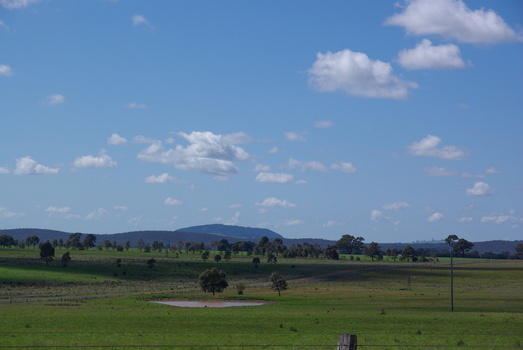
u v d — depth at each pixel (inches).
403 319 2940.5
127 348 1734.7
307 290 6392.7
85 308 3683.6
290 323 2758.4
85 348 1707.7
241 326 2615.7
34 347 1702.8
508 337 2134.6
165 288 7042.3
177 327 2554.1
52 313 3061.0
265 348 1775.3
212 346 1806.1
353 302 4559.5
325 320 2896.2
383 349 1764.3
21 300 4731.8
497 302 4446.4
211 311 3432.6
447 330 2493.8
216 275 5856.3
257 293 6008.9
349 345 802.8
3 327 2384.4
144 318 2859.3
